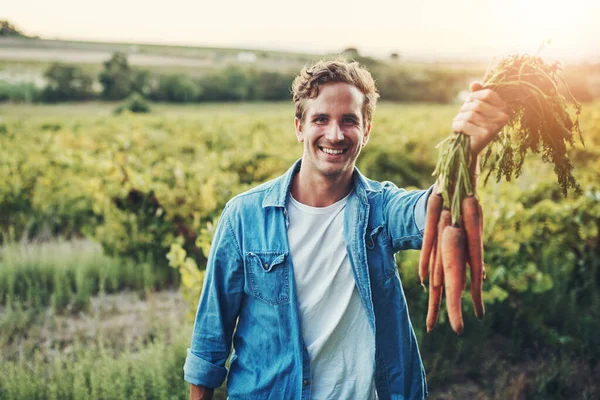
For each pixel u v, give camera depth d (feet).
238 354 6.01
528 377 12.55
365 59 314.35
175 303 17.51
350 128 5.48
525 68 4.84
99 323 15.69
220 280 5.97
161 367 11.85
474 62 351.67
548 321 14.48
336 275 5.66
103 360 12.50
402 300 5.90
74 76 230.68
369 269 5.74
